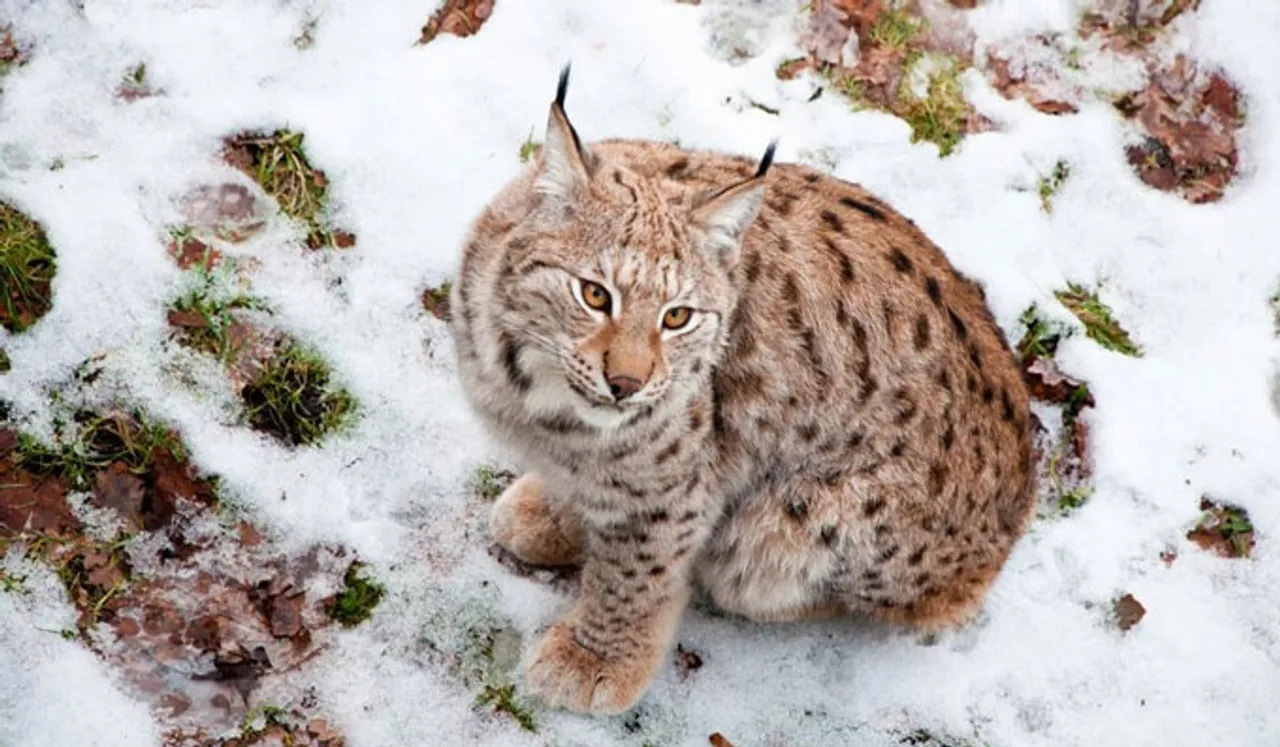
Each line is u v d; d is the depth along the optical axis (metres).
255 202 6.36
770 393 5.38
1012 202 7.12
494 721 5.56
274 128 6.54
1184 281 7.11
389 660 5.60
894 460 5.57
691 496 5.40
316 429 5.99
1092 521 6.43
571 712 5.66
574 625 5.76
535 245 4.89
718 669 5.91
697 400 5.23
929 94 7.41
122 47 6.57
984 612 6.17
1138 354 6.93
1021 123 7.41
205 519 5.68
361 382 6.12
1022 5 7.73
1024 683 6.00
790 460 5.57
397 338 6.26
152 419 5.77
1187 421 6.71
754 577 5.87
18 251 5.85
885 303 5.46
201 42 6.69
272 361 6.04
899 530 5.68
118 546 5.54
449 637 5.72
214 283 6.08
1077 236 7.18
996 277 6.87
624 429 5.08
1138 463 6.57
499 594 5.88
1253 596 6.34
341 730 5.40
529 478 6.02
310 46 6.84
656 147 5.65
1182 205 7.35
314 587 5.69
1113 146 7.46
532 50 7.07
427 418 6.16
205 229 6.23
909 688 5.93
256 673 5.45
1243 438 6.69
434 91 6.82
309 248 6.34
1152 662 6.11
